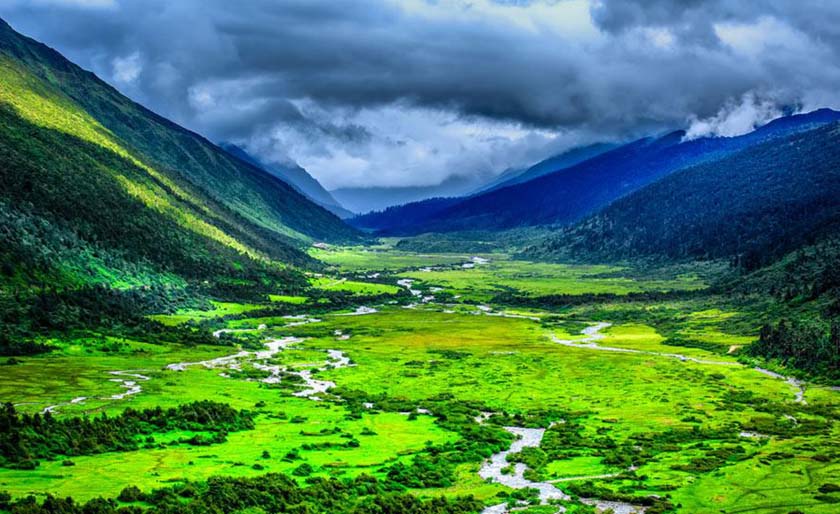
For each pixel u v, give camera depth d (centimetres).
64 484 10031
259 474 11494
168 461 12006
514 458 13838
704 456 13700
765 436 15688
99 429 13400
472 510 10506
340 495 10725
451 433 15925
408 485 11762
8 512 8269
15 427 12281
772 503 10562
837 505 10306
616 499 11088
